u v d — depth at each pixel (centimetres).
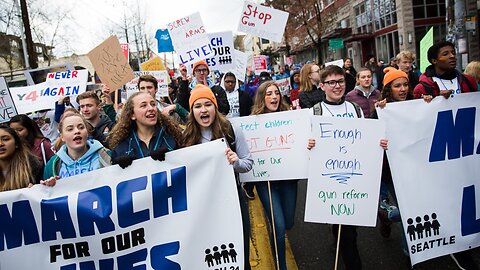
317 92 559
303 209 572
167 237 311
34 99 718
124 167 311
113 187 311
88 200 309
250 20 764
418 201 351
